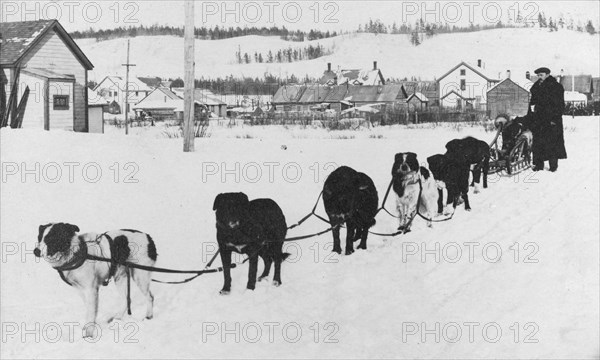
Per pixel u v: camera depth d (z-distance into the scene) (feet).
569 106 220.43
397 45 441.27
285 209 46.91
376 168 65.67
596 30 401.70
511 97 217.56
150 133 142.72
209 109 280.92
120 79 363.97
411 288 29.91
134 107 294.66
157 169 55.93
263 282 31.07
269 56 452.35
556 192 51.37
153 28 484.33
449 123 169.58
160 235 38.58
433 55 417.49
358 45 453.58
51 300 28.43
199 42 491.72
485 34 437.58
